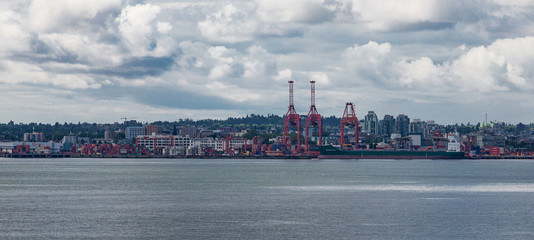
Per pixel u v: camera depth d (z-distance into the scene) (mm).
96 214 159250
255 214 160125
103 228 139000
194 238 128500
